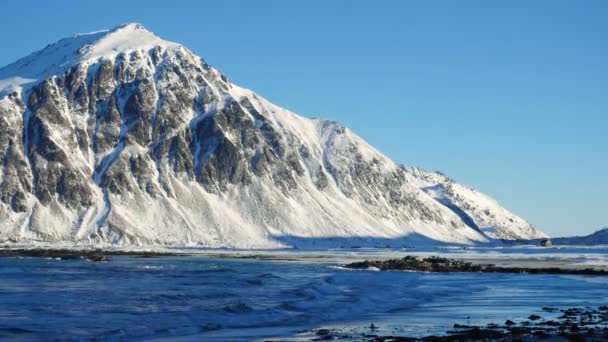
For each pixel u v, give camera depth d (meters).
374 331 59.22
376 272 155.75
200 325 61.50
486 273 159.75
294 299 83.69
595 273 155.25
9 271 140.12
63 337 54.31
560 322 63.94
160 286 103.75
